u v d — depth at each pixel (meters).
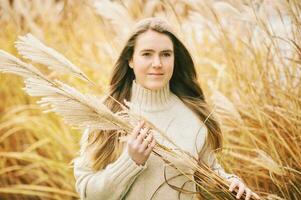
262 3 3.25
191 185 2.27
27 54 2.10
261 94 3.20
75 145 3.80
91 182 2.20
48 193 3.99
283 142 2.83
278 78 3.18
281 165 2.64
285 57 3.09
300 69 3.14
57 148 3.89
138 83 2.32
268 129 3.06
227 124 3.38
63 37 4.47
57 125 4.08
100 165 2.26
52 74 4.14
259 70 3.23
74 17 4.60
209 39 4.23
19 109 4.10
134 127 2.10
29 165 3.90
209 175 2.18
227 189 2.22
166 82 2.25
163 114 2.31
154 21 2.27
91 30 4.45
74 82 4.08
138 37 2.26
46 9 4.73
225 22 3.77
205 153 2.38
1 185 4.03
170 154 2.12
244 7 3.23
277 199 2.63
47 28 4.62
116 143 2.27
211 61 3.79
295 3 3.07
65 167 3.78
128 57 2.35
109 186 2.14
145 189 2.22
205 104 2.42
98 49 4.38
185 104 2.41
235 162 3.21
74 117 2.07
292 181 2.73
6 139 4.16
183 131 2.29
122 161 2.12
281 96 3.12
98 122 2.08
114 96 2.40
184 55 2.39
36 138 4.22
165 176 2.14
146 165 2.16
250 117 3.23
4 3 4.49
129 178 2.12
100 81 4.02
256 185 3.08
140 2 4.24
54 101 2.05
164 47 2.23
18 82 4.32
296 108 2.96
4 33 4.64
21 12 4.51
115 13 3.54
